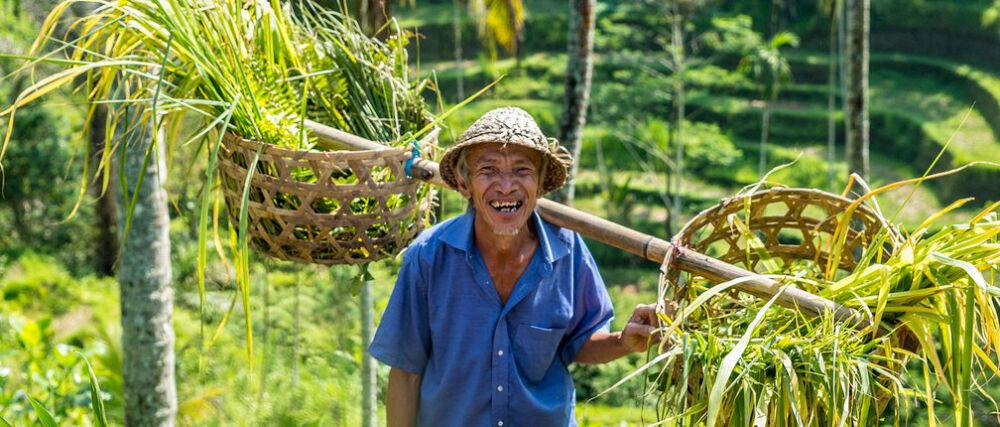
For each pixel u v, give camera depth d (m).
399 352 2.20
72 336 13.08
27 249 16.73
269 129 2.48
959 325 1.89
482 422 2.17
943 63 26.72
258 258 3.10
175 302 12.47
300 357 10.28
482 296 2.14
